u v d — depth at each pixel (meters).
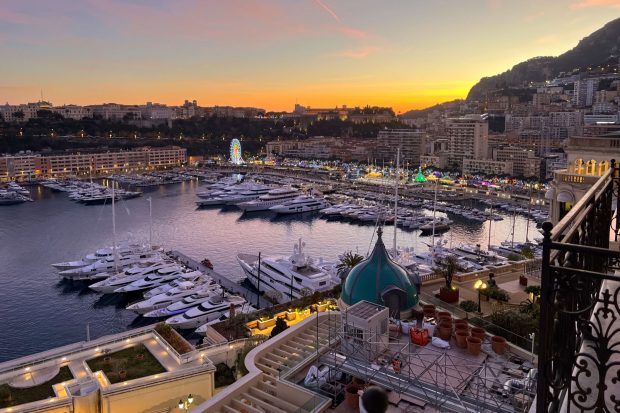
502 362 29.95
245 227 157.00
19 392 40.44
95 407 39.69
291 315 62.06
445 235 144.00
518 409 23.52
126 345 48.94
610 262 13.46
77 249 127.38
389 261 38.66
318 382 29.22
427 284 55.34
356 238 141.12
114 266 103.31
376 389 13.09
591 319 11.30
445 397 25.25
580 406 7.85
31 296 94.75
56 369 43.97
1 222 158.88
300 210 177.50
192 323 77.31
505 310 42.28
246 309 77.50
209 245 134.25
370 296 37.38
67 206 188.50
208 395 44.25
